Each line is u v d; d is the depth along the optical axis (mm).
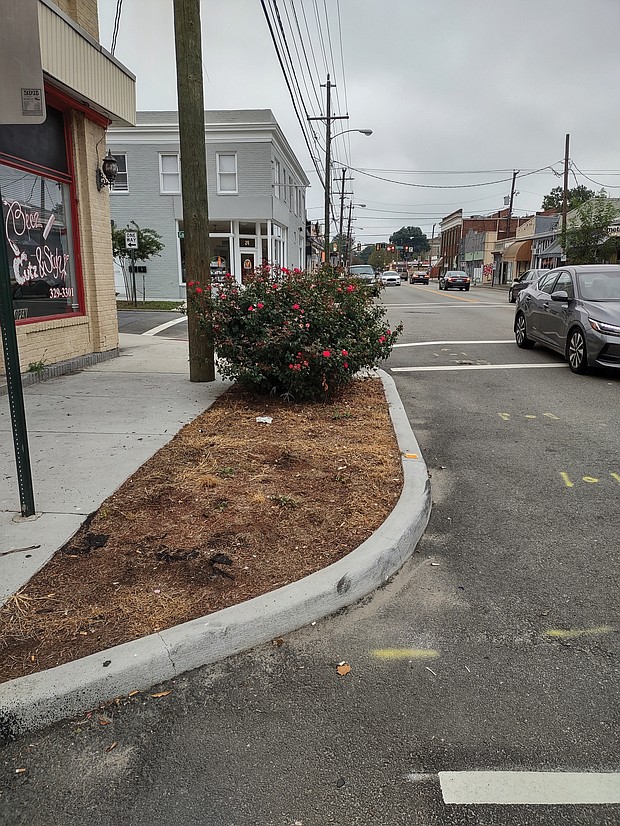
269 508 4254
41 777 2293
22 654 2762
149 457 5215
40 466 4977
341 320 7367
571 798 2211
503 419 7305
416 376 9969
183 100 7418
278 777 2297
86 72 8711
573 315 10133
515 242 51656
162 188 26141
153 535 3844
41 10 7484
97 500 4312
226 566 3516
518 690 2781
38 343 8508
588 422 7145
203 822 2109
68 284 9555
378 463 5203
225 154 26438
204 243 7832
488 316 20312
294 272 7602
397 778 2295
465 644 3109
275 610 3117
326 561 3605
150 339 13125
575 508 4738
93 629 2939
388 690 2775
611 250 30500
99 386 8031
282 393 7520
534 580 3713
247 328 7141
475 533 4320
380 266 107062
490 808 2172
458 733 2523
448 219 89000
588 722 2586
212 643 2928
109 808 2162
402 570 3830
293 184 34688
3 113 3436
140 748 2430
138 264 26484
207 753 2406
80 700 2598
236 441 5719
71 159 9352
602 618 3332
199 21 7375
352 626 3252
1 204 3533
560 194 76938
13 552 3594
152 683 2773
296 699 2713
